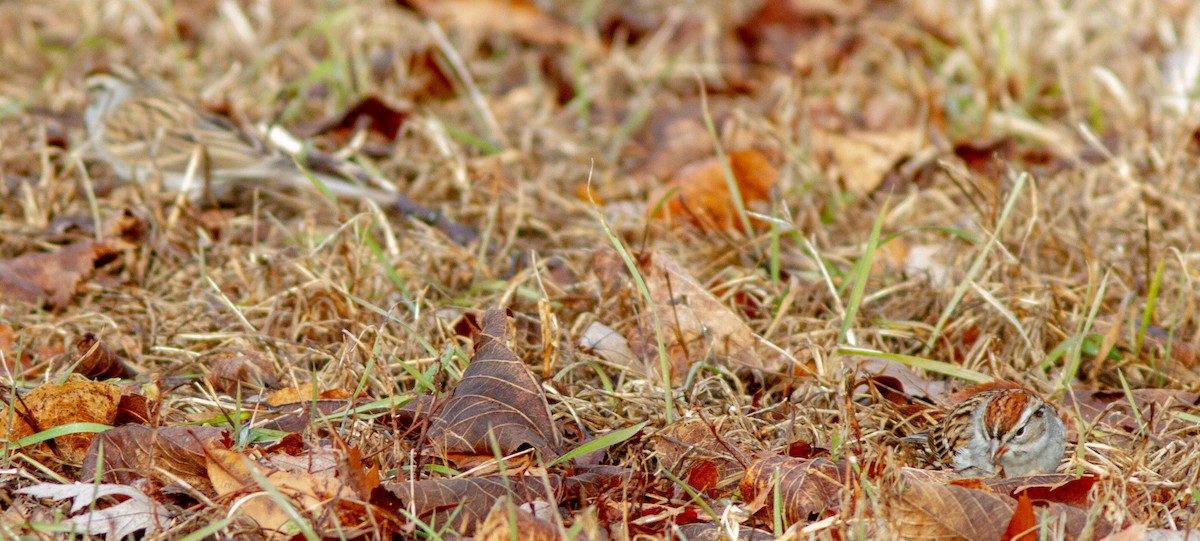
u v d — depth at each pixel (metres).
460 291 6.91
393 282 6.55
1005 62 10.10
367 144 9.21
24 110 9.59
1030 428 5.03
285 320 6.34
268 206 8.50
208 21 12.10
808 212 8.07
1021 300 6.28
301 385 5.50
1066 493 4.54
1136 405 5.50
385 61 10.73
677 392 5.47
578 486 4.50
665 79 10.95
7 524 4.14
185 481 4.47
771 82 10.84
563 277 7.12
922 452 5.31
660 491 4.66
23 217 7.90
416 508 4.21
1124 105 9.59
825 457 4.90
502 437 4.70
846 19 11.72
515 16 11.67
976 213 7.83
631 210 8.24
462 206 8.27
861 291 5.69
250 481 4.34
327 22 10.69
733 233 7.54
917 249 7.37
